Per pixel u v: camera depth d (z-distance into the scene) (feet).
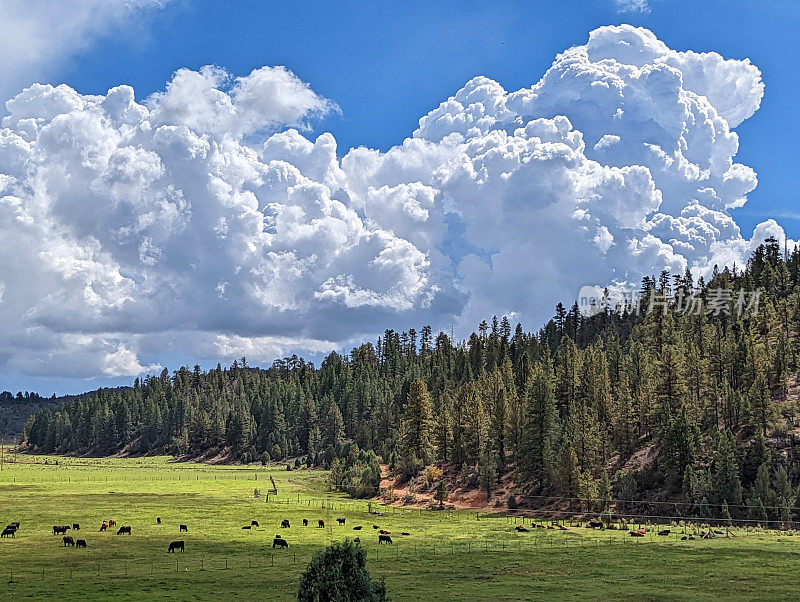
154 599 222.28
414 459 632.38
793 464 472.44
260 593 231.91
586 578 269.64
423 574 275.80
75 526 387.96
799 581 264.93
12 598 223.71
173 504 499.92
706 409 538.47
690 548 347.15
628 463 533.96
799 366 593.01
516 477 553.23
